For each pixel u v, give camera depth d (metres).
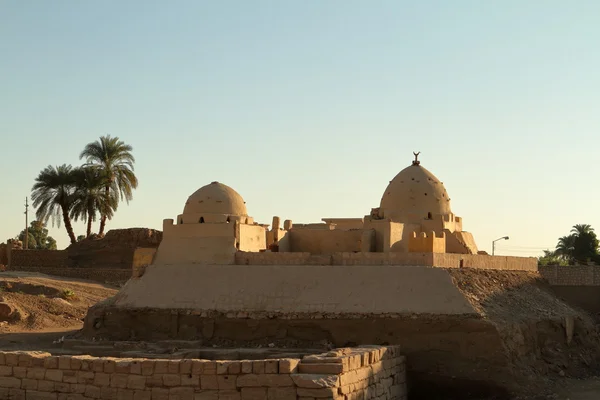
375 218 33.38
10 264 55.25
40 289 41.72
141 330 28.69
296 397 18.75
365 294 26.55
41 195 58.25
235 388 19.11
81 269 51.78
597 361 30.00
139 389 19.67
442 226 32.44
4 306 35.34
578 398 23.77
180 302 28.48
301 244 33.53
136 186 60.84
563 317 29.55
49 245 99.19
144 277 29.89
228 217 32.03
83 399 20.17
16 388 20.92
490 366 24.36
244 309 27.41
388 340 25.53
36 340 31.02
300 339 26.58
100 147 59.34
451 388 24.62
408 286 26.34
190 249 30.92
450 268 27.66
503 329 25.00
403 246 31.64
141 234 54.41
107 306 29.59
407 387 24.97
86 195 58.00
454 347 24.91
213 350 25.55
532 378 24.80
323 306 26.66
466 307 25.23
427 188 33.25
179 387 19.41
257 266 28.52
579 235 64.44
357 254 28.19
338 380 18.88
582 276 40.31
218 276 28.78
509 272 31.59
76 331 32.19
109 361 20.05
